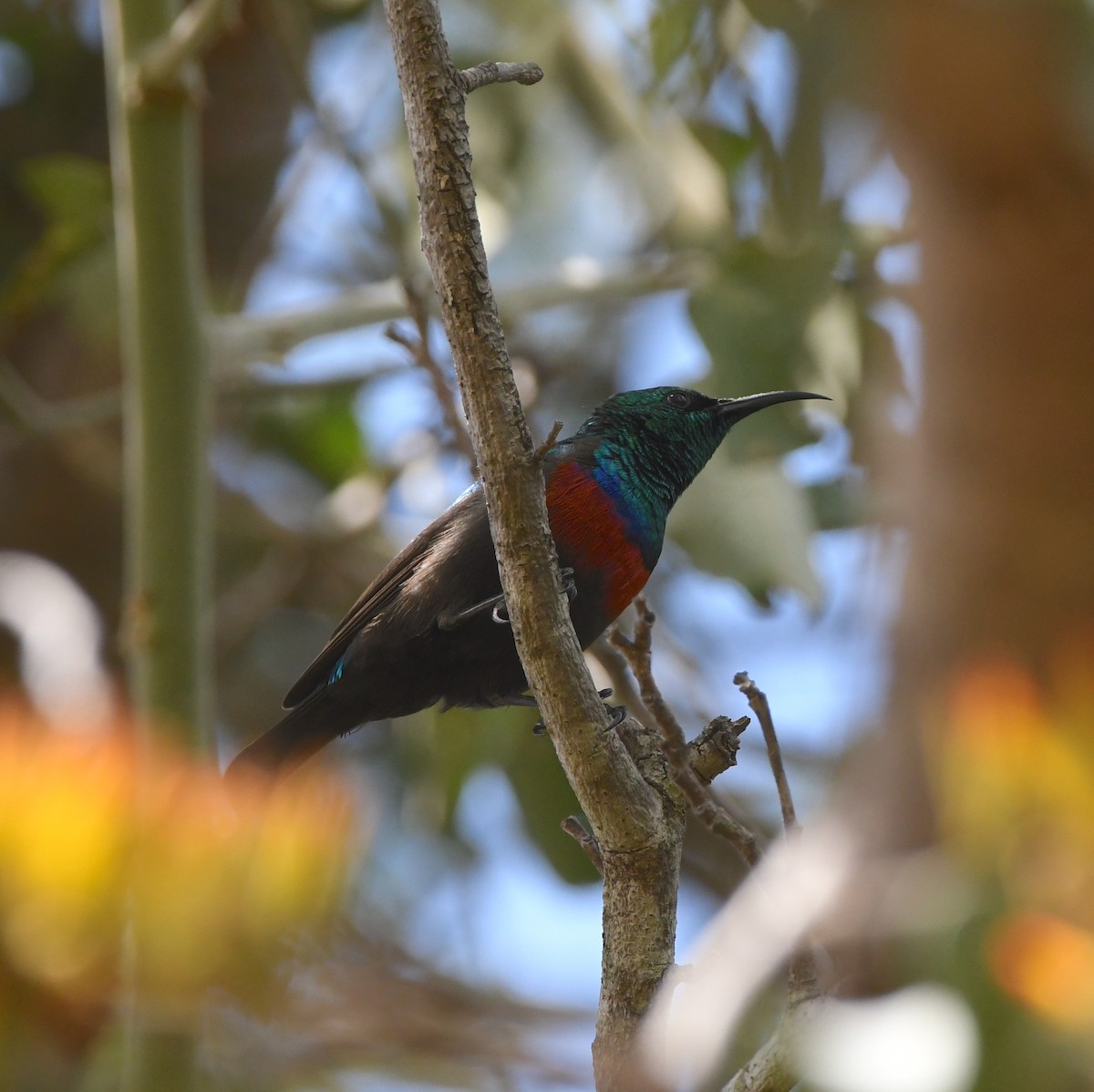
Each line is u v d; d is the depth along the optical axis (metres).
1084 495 7.49
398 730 14.87
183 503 9.78
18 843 3.97
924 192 8.09
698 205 13.17
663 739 6.18
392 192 13.84
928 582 7.52
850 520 11.60
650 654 6.15
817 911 4.74
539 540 6.46
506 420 6.38
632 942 6.56
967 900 3.74
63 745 4.09
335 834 4.25
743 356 10.78
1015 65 7.64
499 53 13.50
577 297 11.98
